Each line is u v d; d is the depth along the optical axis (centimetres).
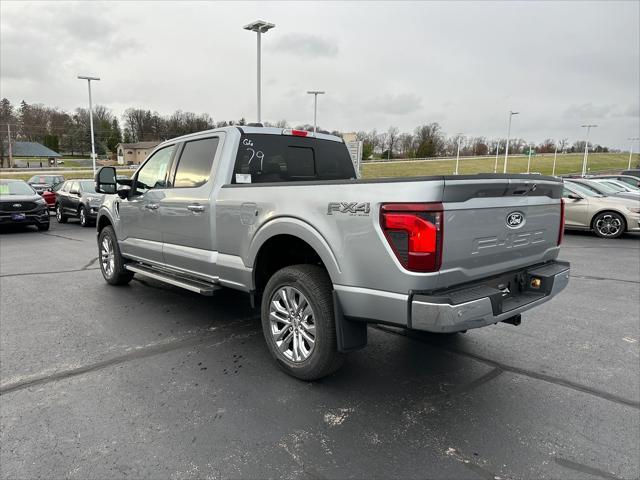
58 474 233
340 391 324
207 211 411
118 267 595
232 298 568
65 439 263
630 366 368
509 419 288
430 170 7006
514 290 329
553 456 250
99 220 637
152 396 315
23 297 569
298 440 264
